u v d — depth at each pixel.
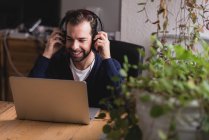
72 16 1.65
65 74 1.84
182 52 1.04
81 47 1.66
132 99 0.96
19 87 1.37
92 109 1.55
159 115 0.86
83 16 1.65
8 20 3.42
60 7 3.34
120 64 1.85
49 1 3.31
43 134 1.32
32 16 3.37
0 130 1.35
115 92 1.02
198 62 1.04
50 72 1.83
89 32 1.65
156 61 1.05
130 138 0.98
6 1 3.38
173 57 1.06
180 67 1.02
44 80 1.32
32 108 1.41
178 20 2.04
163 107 0.86
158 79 0.95
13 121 1.44
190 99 0.85
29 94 1.37
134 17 2.21
